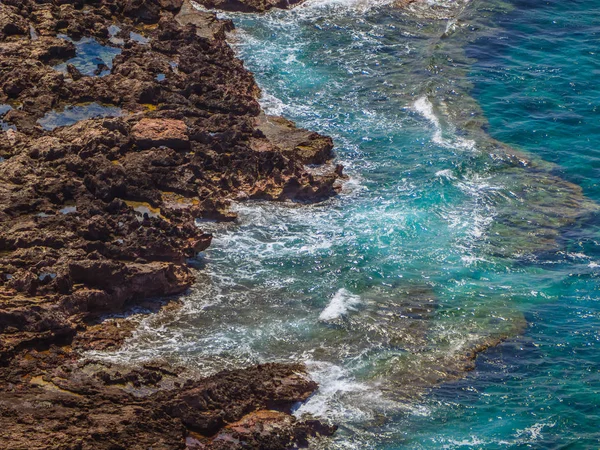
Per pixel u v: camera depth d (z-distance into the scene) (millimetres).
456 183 76438
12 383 52844
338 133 81938
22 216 65188
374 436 53875
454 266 67688
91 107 78438
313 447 52844
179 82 82250
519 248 69812
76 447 47906
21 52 82688
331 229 70562
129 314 60656
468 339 61250
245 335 60062
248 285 64500
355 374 57906
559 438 54188
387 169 77875
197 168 71875
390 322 62156
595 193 76250
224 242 68188
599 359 59938
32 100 77312
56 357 55500
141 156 72188
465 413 55750
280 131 79188
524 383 58094
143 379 54562
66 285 58375
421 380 57875
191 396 52469
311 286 64938
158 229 64875
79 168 70188
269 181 73062
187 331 59875
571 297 65125
